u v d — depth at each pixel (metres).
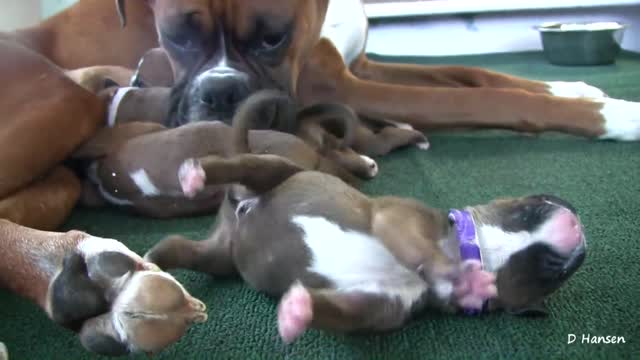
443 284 0.39
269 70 0.73
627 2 1.70
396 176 0.72
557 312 0.42
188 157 0.59
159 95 0.74
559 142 0.81
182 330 0.35
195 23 0.70
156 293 0.34
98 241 0.40
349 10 1.01
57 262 0.41
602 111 0.79
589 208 0.59
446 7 1.72
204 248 0.47
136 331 0.34
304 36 0.76
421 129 0.84
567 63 1.53
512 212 0.41
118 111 0.74
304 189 0.42
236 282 0.48
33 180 0.57
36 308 0.46
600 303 0.43
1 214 0.52
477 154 0.79
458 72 1.03
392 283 0.39
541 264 0.40
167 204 0.62
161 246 0.45
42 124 0.56
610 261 0.48
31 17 1.24
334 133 0.77
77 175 0.66
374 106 0.84
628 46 1.82
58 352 0.41
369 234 0.39
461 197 0.64
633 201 0.60
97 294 0.36
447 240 0.41
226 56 0.72
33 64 0.59
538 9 1.77
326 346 0.40
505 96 0.81
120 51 0.93
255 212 0.43
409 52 1.83
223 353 0.40
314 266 0.40
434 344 0.39
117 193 0.63
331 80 0.86
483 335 0.40
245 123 0.49
